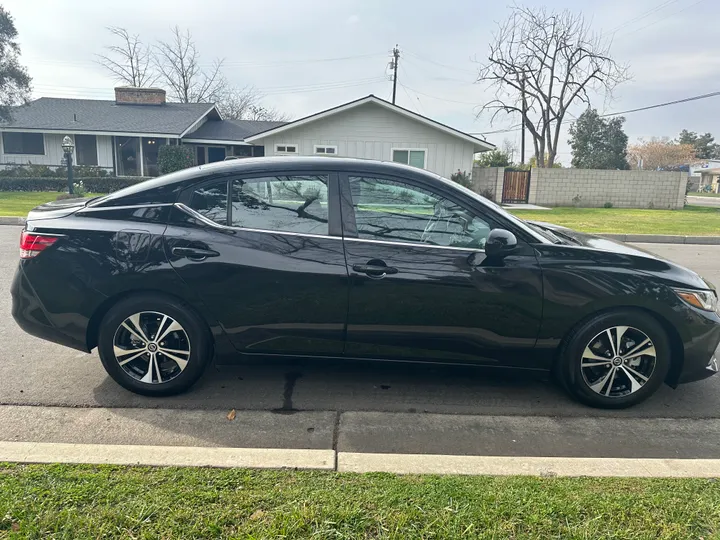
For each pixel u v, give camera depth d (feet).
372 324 11.02
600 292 10.91
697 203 110.52
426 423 10.78
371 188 11.21
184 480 7.86
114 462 8.29
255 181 11.27
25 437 9.80
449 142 68.90
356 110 67.92
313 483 7.91
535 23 101.71
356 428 10.48
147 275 10.90
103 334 11.22
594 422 11.01
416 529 6.91
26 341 15.11
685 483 8.13
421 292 10.84
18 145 88.28
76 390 11.91
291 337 11.20
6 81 84.07
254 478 8.00
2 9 84.07
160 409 11.10
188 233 11.00
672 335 11.26
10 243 30.78
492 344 11.16
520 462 8.71
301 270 10.84
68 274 11.00
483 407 11.59
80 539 6.57
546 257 11.02
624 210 70.03
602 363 11.28
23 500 7.24
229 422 10.61
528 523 7.07
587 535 6.87
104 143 87.97
